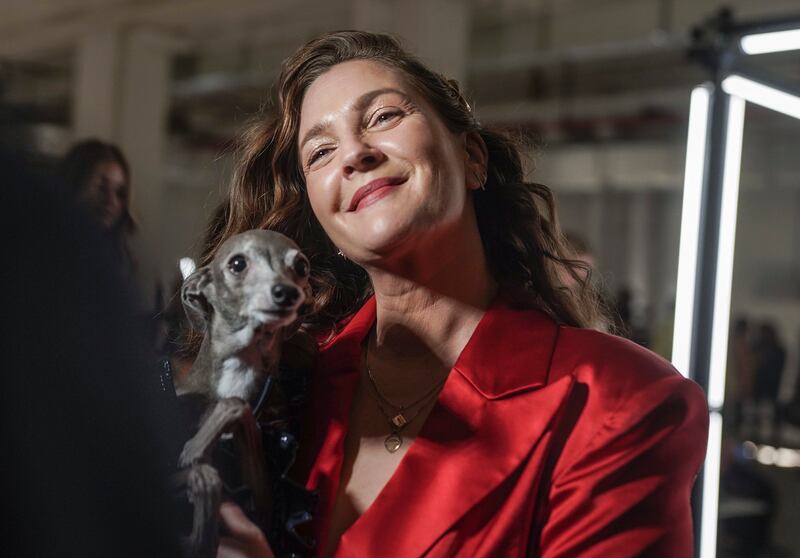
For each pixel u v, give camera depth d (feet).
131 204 7.72
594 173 55.57
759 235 54.19
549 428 4.10
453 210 4.43
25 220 2.54
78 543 2.48
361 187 4.34
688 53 9.83
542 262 5.05
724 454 20.58
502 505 4.04
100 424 2.56
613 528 3.94
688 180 9.77
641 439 4.05
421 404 4.48
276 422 4.24
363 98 4.43
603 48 41.63
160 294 4.18
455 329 4.58
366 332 4.82
